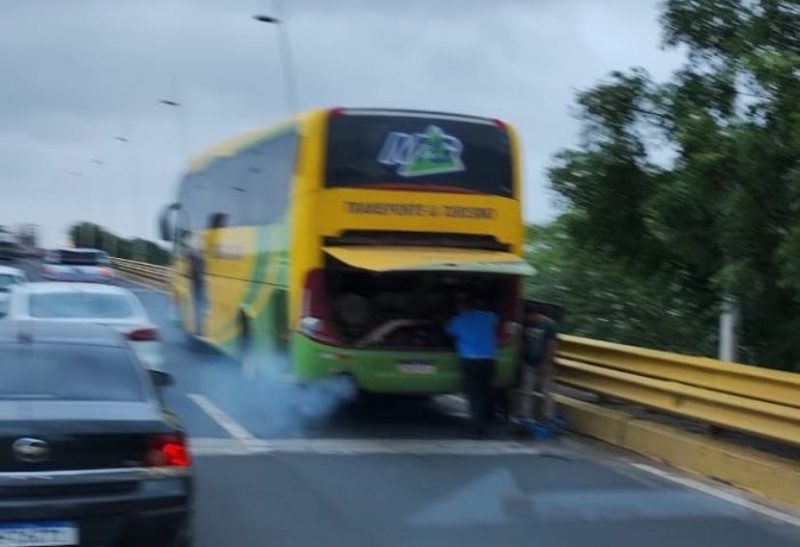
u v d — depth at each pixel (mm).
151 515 5613
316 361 11750
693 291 14117
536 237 18750
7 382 6027
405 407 13766
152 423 5789
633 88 13266
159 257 64375
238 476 9086
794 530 7715
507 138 12570
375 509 8023
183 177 20688
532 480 9289
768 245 11000
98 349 6551
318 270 11805
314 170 11891
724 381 9781
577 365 12195
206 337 17891
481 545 7070
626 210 13711
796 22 11766
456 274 12117
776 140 10555
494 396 12742
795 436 8766
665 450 10250
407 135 12164
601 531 7535
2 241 51250
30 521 5391
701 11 12609
